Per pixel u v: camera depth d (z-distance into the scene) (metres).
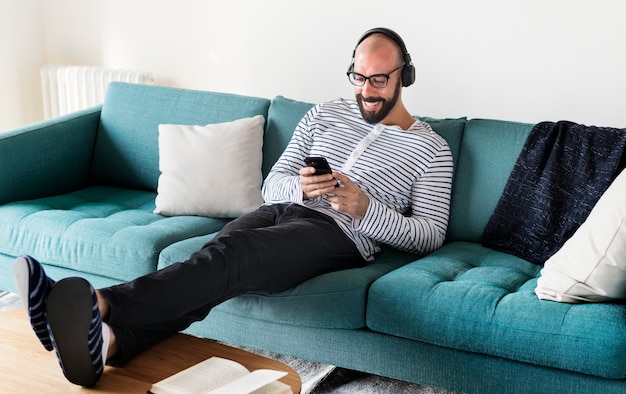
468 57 3.28
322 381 2.51
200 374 1.80
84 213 2.90
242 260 2.20
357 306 2.27
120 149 3.26
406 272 2.34
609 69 3.04
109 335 1.87
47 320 1.71
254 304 2.40
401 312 2.21
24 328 2.04
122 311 1.90
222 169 2.94
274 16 3.67
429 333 2.17
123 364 1.89
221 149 2.96
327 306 2.30
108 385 1.79
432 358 2.21
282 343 2.42
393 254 2.64
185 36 3.93
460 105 3.34
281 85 3.74
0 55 4.09
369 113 2.66
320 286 2.31
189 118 3.15
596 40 3.03
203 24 3.86
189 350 1.96
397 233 2.51
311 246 2.38
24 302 1.78
